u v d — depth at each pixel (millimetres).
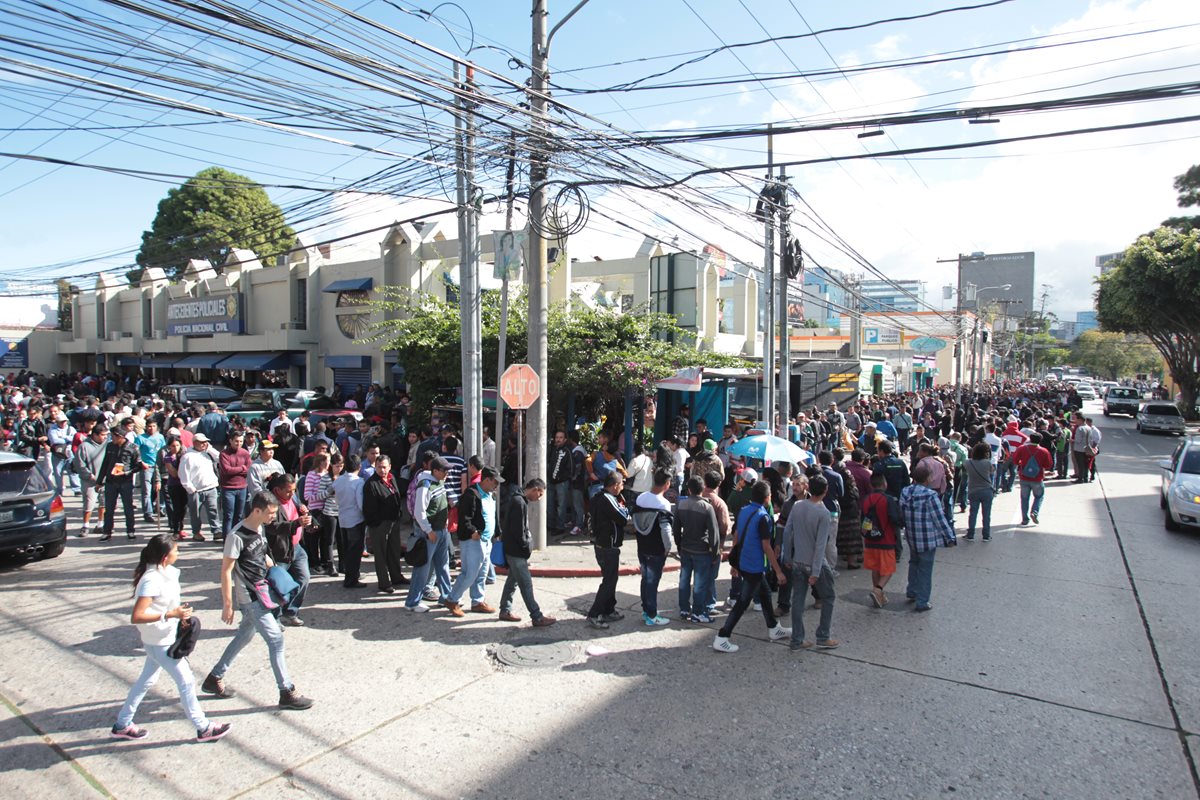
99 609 7633
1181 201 36188
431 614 7750
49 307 49219
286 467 12477
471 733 5141
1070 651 6789
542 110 9523
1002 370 80062
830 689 5938
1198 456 12758
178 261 36156
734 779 4578
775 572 7152
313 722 5270
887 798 4391
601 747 4961
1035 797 4418
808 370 23609
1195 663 6492
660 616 7832
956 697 5793
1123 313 38469
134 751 4824
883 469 10227
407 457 11719
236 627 7164
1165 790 4508
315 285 26453
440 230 23688
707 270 27359
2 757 4734
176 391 24750
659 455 11273
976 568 9844
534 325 10320
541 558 10086
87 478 11039
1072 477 18891
